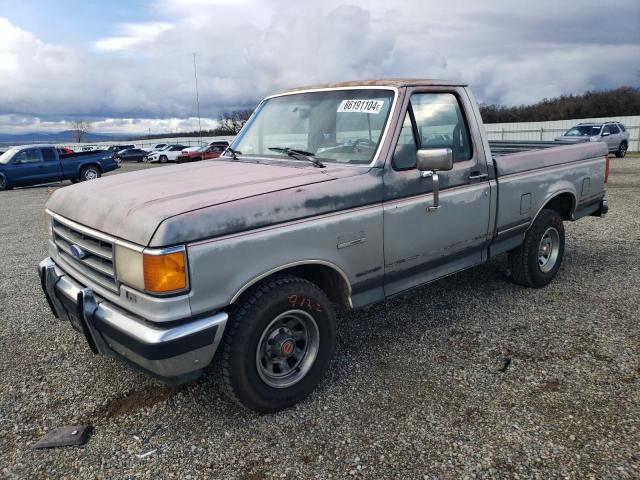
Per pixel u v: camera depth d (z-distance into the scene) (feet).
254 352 9.50
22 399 10.96
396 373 11.57
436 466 8.52
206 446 9.23
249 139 14.20
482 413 9.96
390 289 12.12
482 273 18.49
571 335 13.25
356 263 10.88
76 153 67.56
